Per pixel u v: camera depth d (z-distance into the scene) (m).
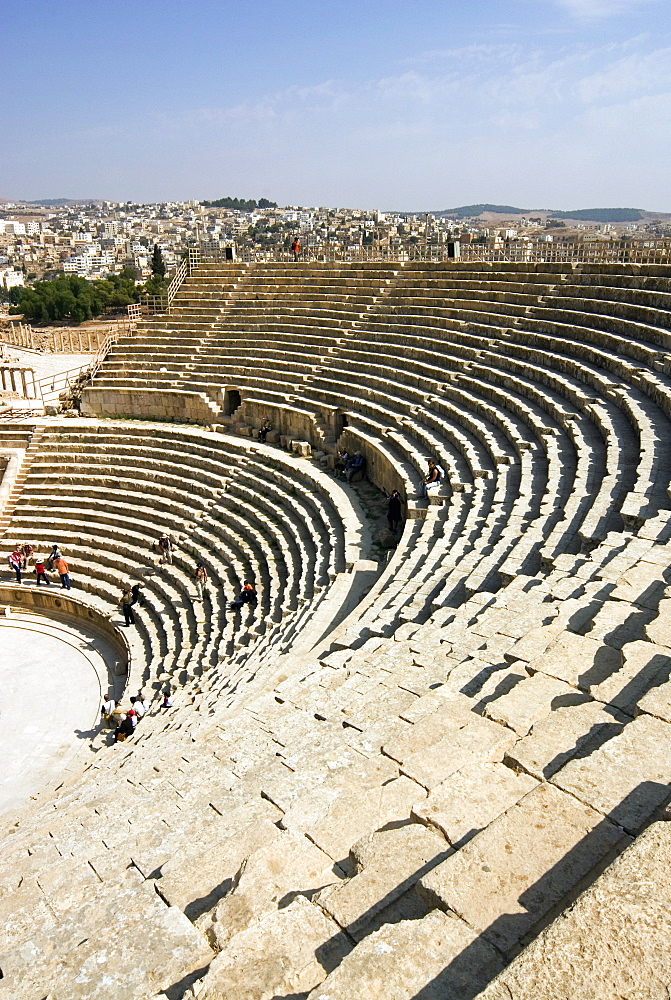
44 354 53.94
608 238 33.00
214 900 5.46
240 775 8.04
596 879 4.10
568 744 5.76
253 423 36.78
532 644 8.18
